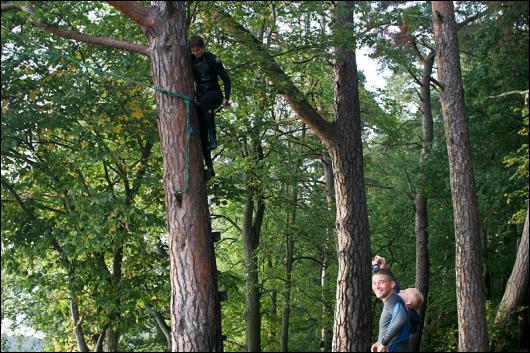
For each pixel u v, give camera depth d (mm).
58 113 13891
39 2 12102
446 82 15617
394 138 23391
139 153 17016
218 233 8906
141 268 16438
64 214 15102
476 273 15273
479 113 22969
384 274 7422
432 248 26844
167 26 8750
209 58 9102
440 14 15664
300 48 12953
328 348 25766
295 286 25219
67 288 15727
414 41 21250
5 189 14500
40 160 14531
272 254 24141
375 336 27375
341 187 12875
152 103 15867
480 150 23281
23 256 15297
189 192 8516
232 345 27906
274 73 12742
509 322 20234
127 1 8547
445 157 23359
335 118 13117
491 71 21906
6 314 18578
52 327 19359
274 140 19609
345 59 12992
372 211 28516
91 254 16344
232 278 17953
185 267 8367
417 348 24734
